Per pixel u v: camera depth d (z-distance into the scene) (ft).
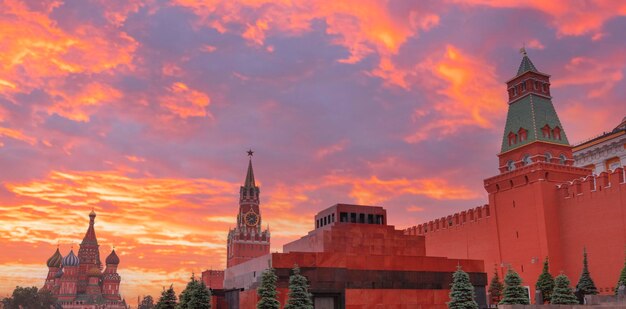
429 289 164.55
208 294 152.05
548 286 174.91
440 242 266.57
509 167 223.71
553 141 213.87
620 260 177.17
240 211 601.21
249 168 622.13
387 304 156.56
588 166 258.57
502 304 152.97
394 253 175.01
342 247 169.17
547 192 205.05
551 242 199.41
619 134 240.53
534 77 223.30
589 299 145.28
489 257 229.45
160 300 171.01
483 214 236.84
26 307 558.56
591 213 190.29
